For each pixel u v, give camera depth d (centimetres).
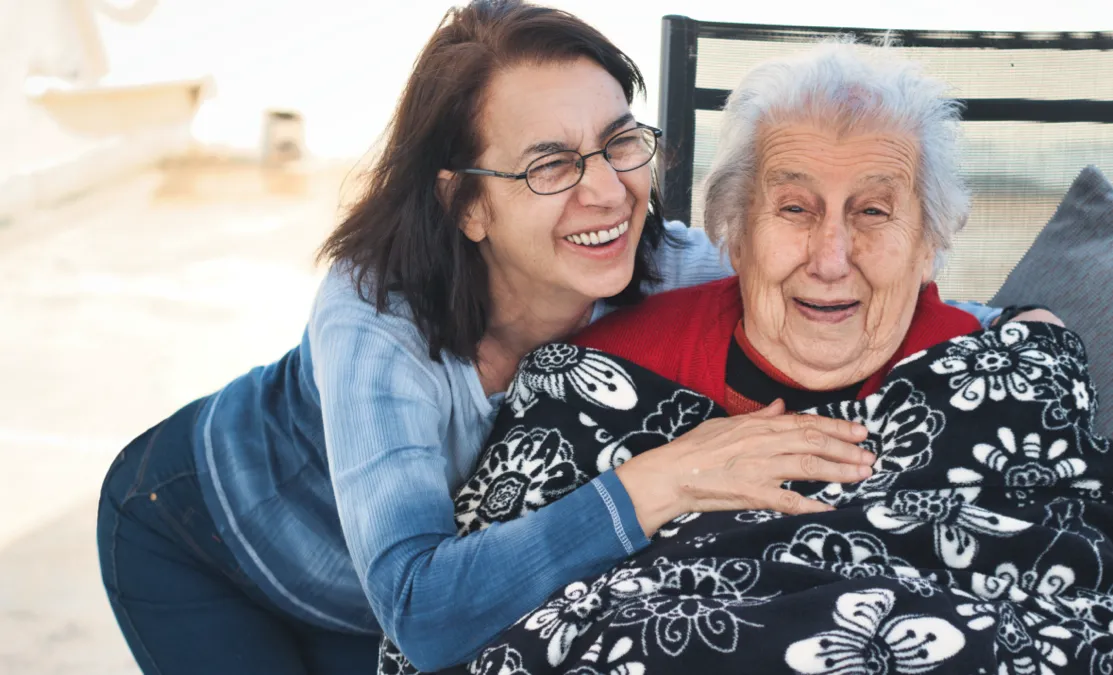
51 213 783
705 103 227
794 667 129
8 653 295
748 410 169
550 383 167
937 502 145
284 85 1061
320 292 171
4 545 352
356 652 191
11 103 825
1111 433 177
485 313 169
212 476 177
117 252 688
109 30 1027
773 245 160
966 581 141
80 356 514
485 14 160
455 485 176
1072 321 190
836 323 161
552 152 153
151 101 929
